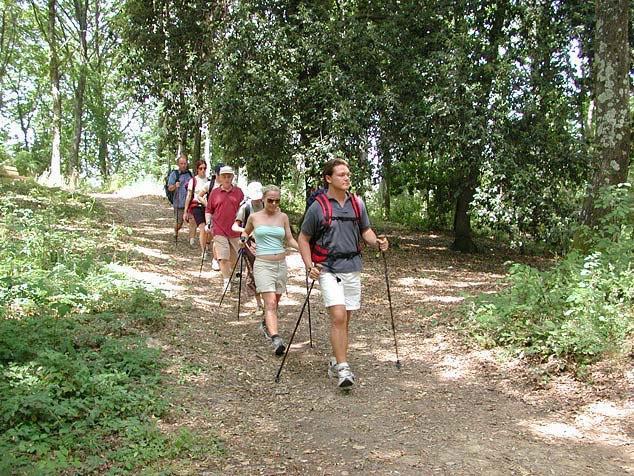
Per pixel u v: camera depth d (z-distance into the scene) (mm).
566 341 5480
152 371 5156
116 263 9039
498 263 13102
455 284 10430
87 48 32844
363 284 10305
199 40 14828
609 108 8891
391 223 19656
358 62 13055
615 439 4129
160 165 37062
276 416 4562
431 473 3648
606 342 5395
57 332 5367
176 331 6414
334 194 5242
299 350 6375
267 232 6262
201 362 5617
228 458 3789
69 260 7668
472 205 13164
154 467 3580
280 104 12680
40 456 3521
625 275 6375
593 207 8977
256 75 12547
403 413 4676
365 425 4426
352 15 13719
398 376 5586
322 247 5203
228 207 8492
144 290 7246
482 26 13078
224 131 14188
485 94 11797
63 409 3977
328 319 7766
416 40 13273
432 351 6344
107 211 16719
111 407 4207
